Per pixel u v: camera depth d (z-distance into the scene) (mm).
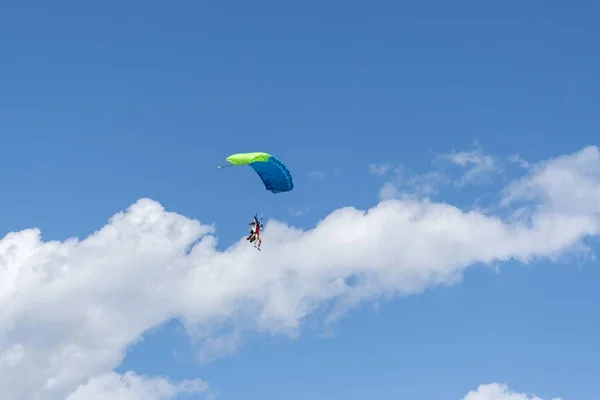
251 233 61594
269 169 63469
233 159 60500
